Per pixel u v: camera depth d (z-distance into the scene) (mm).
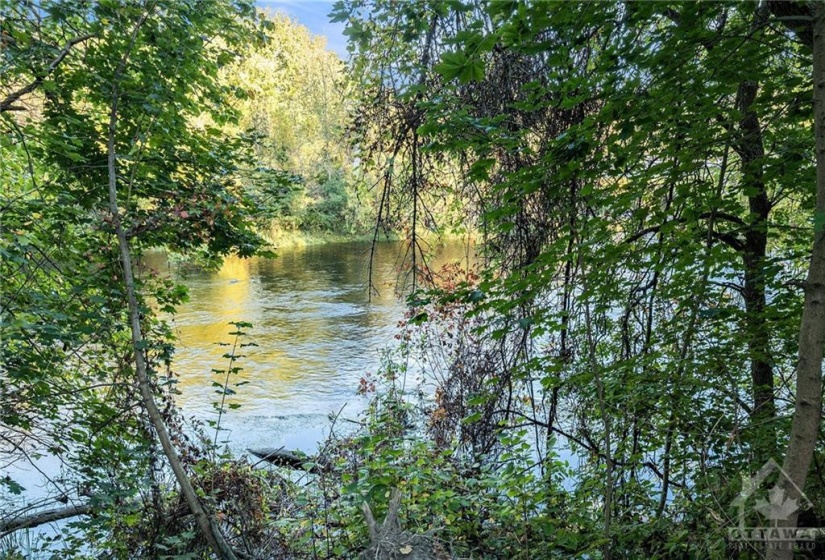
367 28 3021
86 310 3986
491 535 3449
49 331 3432
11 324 3086
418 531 3207
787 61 2762
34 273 3805
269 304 15477
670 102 2439
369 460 4035
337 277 19219
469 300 2699
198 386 9562
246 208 5168
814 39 1715
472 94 3287
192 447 4105
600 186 3113
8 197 4137
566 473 3594
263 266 21438
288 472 5102
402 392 6230
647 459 3566
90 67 4195
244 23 4797
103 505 3785
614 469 3244
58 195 4016
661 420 3094
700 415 2967
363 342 11891
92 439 4215
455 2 2312
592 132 2412
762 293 3209
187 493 3477
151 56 4406
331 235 21734
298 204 17734
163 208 4203
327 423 7941
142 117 4324
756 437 2629
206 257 5438
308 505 3875
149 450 4039
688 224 3074
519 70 3232
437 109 2600
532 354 4258
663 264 3105
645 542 2783
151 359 4270
